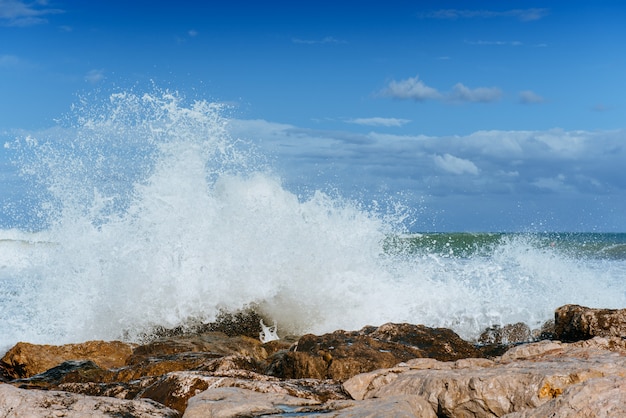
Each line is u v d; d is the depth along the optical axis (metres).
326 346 6.96
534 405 4.23
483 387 4.45
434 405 4.62
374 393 4.97
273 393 4.82
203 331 10.95
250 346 8.80
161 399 5.25
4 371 8.29
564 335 8.49
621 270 13.87
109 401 4.38
